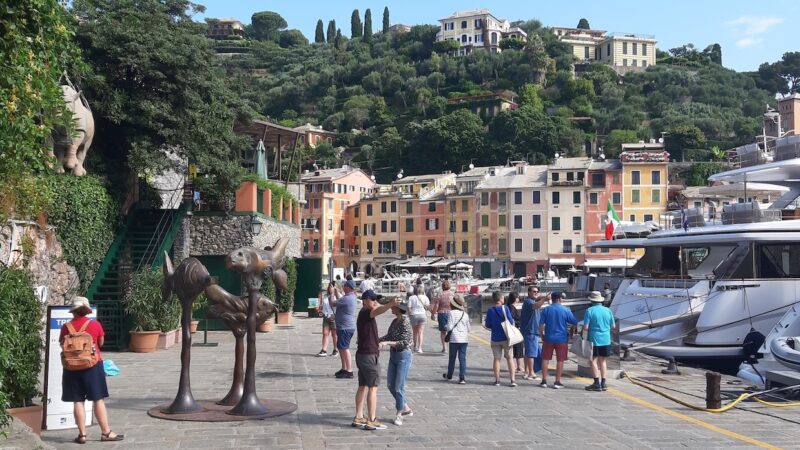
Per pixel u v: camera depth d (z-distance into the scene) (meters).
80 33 23.08
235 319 11.52
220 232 27.47
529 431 10.09
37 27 8.81
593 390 13.83
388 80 165.88
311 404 11.98
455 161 119.88
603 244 27.73
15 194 15.34
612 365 15.70
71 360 8.98
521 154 118.25
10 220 15.48
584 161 86.31
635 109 145.38
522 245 84.88
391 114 155.50
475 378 15.41
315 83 170.62
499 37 184.12
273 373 15.57
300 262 35.69
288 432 9.84
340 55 183.62
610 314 14.01
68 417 9.81
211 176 27.25
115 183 24.75
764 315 21.08
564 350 14.21
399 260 94.94
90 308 9.34
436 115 145.38
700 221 27.41
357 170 107.00
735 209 24.81
